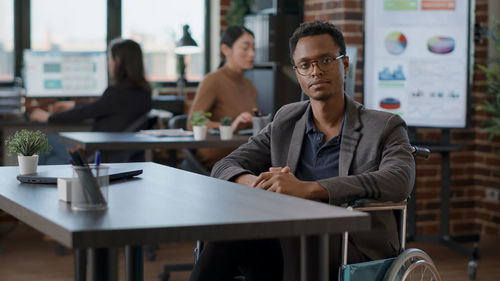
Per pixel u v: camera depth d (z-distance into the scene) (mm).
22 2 5270
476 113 4883
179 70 5309
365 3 4160
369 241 1922
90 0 5402
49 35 5352
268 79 4859
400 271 1836
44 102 5121
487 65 4762
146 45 5504
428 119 4191
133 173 1890
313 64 2053
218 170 2131
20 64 5281
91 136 3719
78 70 5188
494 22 4371
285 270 1694
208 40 5617
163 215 1320
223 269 1853
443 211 4242
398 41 4168
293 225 1294
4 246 4559
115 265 1333
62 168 2072
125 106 4152
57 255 4348
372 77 4207
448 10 4129
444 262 4188
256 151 2252
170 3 5535
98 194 1383
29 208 1414
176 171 2031
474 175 4941
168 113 5086
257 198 1533
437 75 4160
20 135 1938
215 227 1246
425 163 4770
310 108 2170
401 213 1947
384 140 2035
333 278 1853
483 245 4613
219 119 4152
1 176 1954
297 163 2137
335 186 1794
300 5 4836
